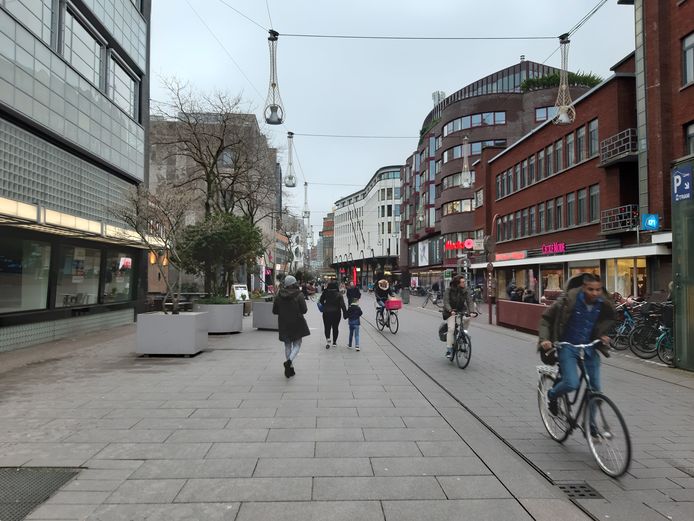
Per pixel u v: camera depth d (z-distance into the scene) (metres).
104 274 16.64
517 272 32.09
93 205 15.16
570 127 25.28
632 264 19.75
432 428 5.48
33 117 11.46
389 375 8.55
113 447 4.77
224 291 18.77
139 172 18.70
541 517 3.46
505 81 57.75
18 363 9.54
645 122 19.06
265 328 16.06
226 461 4.43
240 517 3.41
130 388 7.36
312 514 3.46
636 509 3.62
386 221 88.56
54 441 4.93
